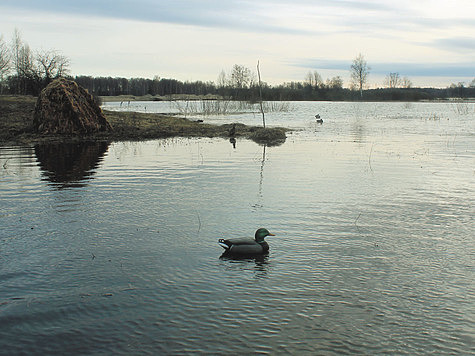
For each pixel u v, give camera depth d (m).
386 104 136.38
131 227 12.41
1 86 75.44
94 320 7.66
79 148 30.17
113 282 9.02
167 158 25.31
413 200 15.29
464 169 21.39
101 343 7.02
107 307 8.06
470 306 8.18
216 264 9.92
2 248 10.79
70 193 16.34
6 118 42.31
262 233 10.79
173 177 19.45
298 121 61.34
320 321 7.66
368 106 119.06
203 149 29.70
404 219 13.16
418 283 9.06
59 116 37.69
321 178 19.19
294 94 172.75
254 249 10.41
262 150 29.09
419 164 22.95
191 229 12.25
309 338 7.17
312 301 8.31
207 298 8.39
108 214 13.65
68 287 8.81
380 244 11.16
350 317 7.79
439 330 7.44
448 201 15.16
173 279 9.17
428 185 17.72
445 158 25.11
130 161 24.12
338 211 13.95
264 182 18.33
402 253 10.59
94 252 10.59
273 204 14.76
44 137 36.09
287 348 6.91
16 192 16.47
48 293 8.57
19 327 7.45
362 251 10.70
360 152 27.89
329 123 57.53
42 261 10.05
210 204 14.80
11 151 28.36
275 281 9.10
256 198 15.59
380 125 53.56
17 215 13.50
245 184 17.95
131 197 15.77
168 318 7.71
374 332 7.37
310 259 10.23
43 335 7.23
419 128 48.38
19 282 9.02
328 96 176.00
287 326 7.49
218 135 39.53
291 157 25.67
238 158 25.28
